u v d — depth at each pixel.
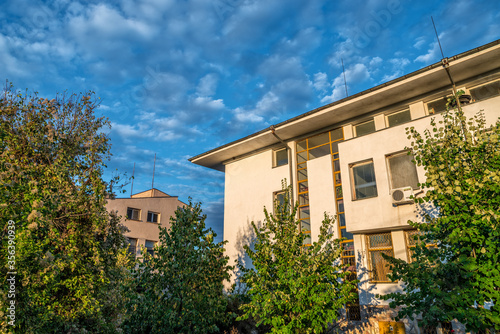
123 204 28.33
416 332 11.39
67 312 8.05
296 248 10.24
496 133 6.80
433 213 11.27
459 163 6.69
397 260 7.13
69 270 8.38
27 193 7.30
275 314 9.77
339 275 10.02
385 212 12.45
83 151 10.09
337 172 15.57
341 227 14.69
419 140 7.54
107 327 9.42
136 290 11.27
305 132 17.12
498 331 6.09
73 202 8.86
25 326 6.78
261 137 17.62
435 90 13.45
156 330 10.62
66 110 10.17
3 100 9.23
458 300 5.96
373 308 12.58
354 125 15.86
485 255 6.24
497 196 6.16
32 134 9.30
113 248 10.70
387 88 13.37
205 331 10.93
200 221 12.10
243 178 19.41
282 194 17.52
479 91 12.86
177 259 11.09
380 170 13.05
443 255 6.83
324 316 9.41
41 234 7.70
